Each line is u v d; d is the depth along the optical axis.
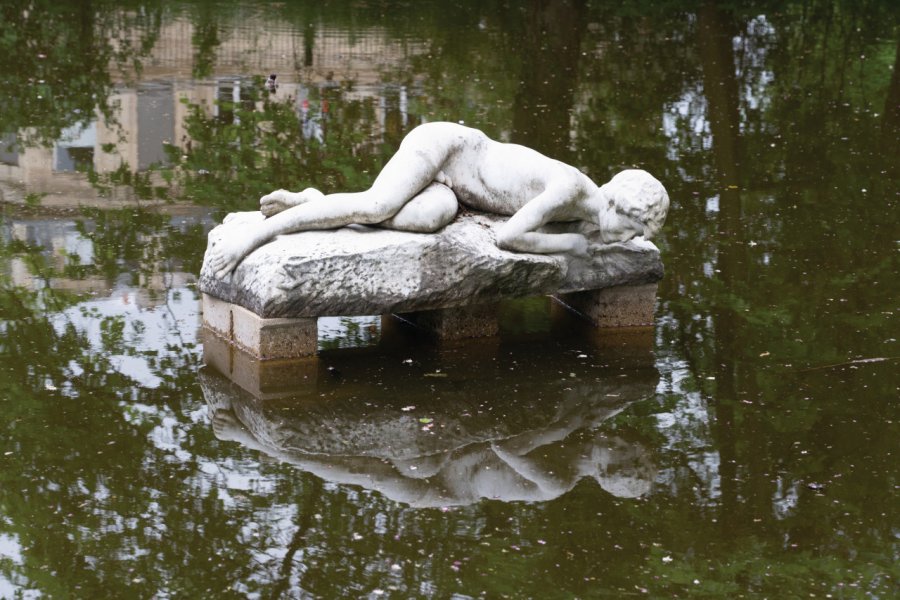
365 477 6.21
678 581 5.37
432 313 7.93
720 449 6.62
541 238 7.53
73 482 6.03
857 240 10.02
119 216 9.92
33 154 11.41
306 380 7.22
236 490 6.02
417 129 7.62
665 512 5.96
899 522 5.93
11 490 5.91
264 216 7.68
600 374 7.49
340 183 10.95
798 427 6.88
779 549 5.66
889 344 8.04
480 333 7.96
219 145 11.95
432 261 7.35
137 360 7.39
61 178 10.81
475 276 7.43
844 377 7.53
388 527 5.74
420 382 7.27
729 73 15.82
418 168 7.40
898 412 7.09
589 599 5.20
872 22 18.86
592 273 7.89
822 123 13.72
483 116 13.36
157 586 5.20
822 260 9.55
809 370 7.64
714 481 6.28
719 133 12.05
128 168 11.16
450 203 7.45
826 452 6.61
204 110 13.06
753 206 10.85
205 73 14.61
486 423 6.83
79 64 14.59
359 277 7.23
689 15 19.23
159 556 5.43
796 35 18.00
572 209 7.57
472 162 7.68
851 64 16.45
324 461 6.35
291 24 17.73
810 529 5.83
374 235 7.38
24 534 5.56
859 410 7.11
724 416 7.01
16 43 15.35
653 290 8.18
